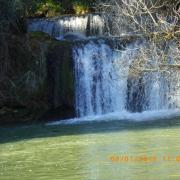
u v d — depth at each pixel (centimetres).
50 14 4262
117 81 3478
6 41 3416
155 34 2747
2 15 3491
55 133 2731
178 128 2673
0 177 1797
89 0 4284
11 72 3400
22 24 3788
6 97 3334
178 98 3419
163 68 2769
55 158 2080
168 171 1777
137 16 3072
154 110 3450
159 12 3130
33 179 1759
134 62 2984
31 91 3350
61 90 3431
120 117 3266
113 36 3553
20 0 3647
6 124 3262
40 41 3472
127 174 1764
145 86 3444
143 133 2570
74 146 2320
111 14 3709
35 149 2291
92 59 3528
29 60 3406
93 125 2970
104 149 2209
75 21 4028
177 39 2770
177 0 3212
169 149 2141
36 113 3359
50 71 3431
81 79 3494
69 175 1792
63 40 3659
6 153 2222
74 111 3450
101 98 3509
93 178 1736
